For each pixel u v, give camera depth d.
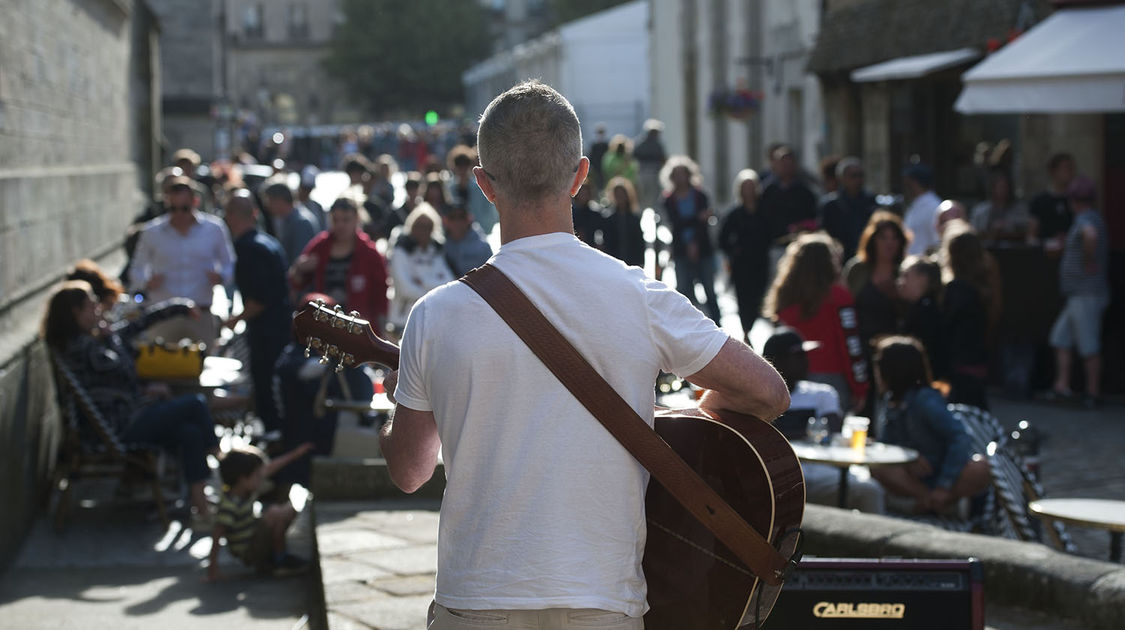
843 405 10.90
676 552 3.47
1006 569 6.87
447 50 105.25
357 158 22.27
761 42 35.28
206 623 8.02
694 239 19.67
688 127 42.47
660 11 45.97
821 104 29.44
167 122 45.31
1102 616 6.49
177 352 11.38
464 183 22.36
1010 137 20.55
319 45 128.12
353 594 7.21
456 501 3.18
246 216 12.40
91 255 16.98
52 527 10.42
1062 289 14.66
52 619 8.07
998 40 18.67
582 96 60.19
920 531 7.33
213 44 45.53
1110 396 15.12
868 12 25.09
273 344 12.38
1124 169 17.45
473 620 3.13
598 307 3.19
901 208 22.75
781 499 3.43
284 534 9.16
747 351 3.31
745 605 3.44
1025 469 8.45
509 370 3.15
